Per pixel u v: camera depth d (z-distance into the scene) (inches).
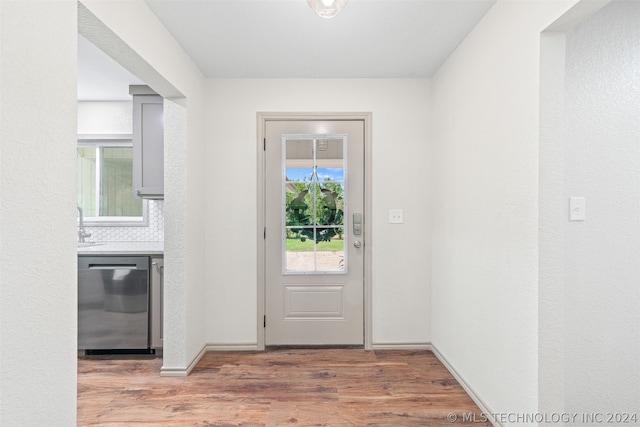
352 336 126.0
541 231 65.0
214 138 122.6
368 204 124.0
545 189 64.8
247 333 123.4
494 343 80.7
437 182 118.0
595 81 72.7
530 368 67.7
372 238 124.2
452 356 104.8
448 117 108.0
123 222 145.0
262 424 80.1
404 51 103.5
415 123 123.8
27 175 45.3
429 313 124.6
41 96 47.3
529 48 67.2
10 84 42.7
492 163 81.2
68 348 52.3
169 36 91.7
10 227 43.0
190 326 107.4
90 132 145.1
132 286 113.2
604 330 73.0
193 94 109.4
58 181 50.4
